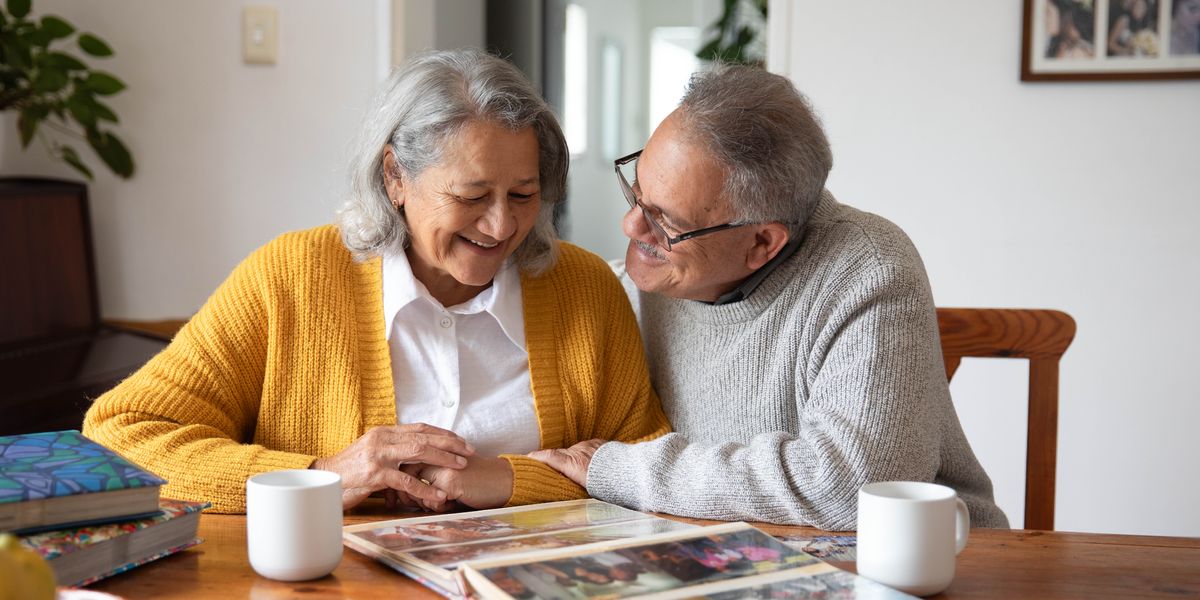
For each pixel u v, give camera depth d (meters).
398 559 0.98
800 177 1.32
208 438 1.31
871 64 2.47
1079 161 2.43
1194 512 2.46
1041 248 2.46
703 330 1.49
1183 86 2.38
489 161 1.30
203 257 2.62
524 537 1.04
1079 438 2.49
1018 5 2.41
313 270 1.42
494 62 1.36
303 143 2.58
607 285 1.57
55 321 2.36
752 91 1.32
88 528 0.93
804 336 1.39
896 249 1.39
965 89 2.45
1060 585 0.98
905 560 0.92
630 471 1.28
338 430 1.38
